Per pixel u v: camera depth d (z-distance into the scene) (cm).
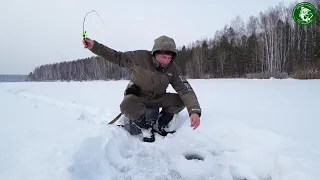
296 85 910
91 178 172
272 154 202
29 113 385
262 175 191
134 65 256
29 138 227
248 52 2956
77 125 279
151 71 252
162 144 243
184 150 230
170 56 245
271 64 2559
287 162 183
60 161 173
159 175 190
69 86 1256
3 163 173
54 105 502
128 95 250
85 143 200
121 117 296
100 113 395
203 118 315
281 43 2602
